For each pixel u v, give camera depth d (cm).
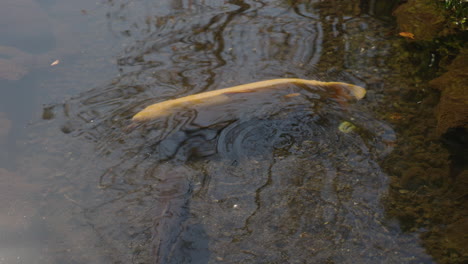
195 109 420
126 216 319
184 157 371
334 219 308
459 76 445
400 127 396
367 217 308
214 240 294
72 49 584
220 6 696
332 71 499
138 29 629
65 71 533
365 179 342
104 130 415
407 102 431
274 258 281
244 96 427
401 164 354
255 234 299
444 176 338
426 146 371
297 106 422
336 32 592
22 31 639
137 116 420
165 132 400
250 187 339
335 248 286
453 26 560
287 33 597
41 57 568
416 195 324
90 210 329
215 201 326
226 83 482
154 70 519
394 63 507
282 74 498
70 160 383
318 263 276
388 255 279
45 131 425
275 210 318
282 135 389
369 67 503
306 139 385
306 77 490
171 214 314
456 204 312
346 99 434
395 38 563
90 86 495
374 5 667
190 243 291
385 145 376
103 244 300
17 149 404
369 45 552
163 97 460
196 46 574
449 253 275
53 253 298
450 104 398
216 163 363
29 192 354
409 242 287
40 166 380
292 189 336
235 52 554
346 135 388
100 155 384
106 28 637
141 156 377
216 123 405
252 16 655
